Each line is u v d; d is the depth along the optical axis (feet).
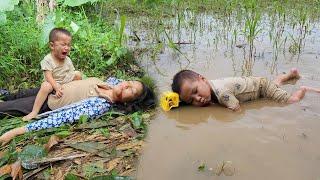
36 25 7.43
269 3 10.77
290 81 5.70
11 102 5.18
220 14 10.05
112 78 5.75
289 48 7.16
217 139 4.15
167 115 4.87
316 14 9.57
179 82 5.00
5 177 3.64
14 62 6.23
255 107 4.96
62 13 8.03
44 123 4.62
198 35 8.36
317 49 7.18
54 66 5.28
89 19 9.18
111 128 4.63
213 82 5.06
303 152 3.81
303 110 4.77
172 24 9.29
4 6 6.76
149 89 5.18
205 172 3.54
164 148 4.03
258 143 4.01
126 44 7.77
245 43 7.72
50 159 3.88
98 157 3.99
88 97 5.12
